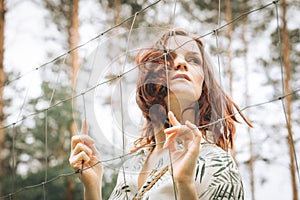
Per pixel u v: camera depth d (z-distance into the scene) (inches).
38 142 275.9
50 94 267.3
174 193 46.3
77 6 270.4
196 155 43.1
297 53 260.1
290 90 241.6
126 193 49.9
